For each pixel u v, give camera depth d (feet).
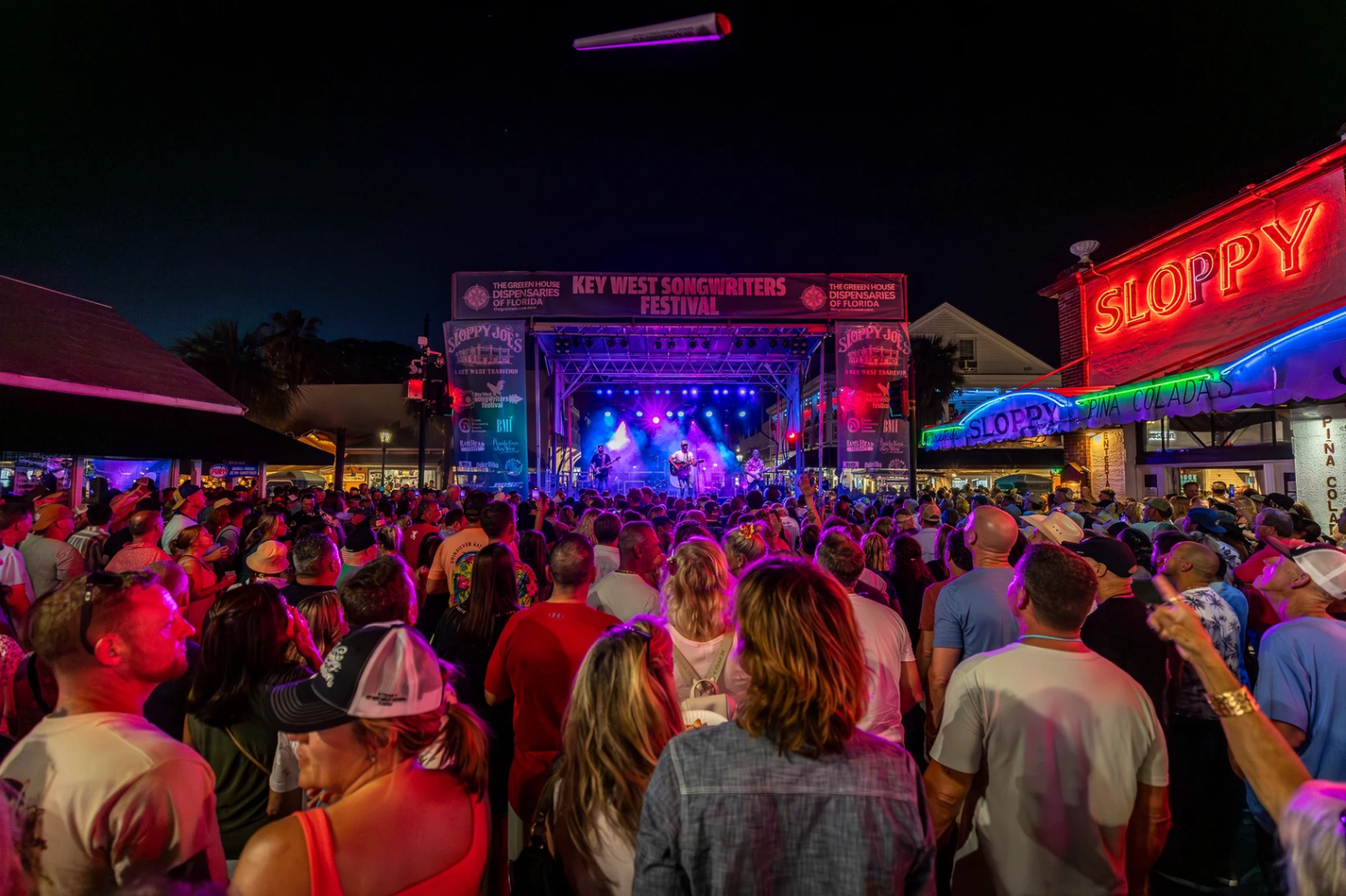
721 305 54.34
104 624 5.62
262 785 8.21
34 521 20.57
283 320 125.49
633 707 6.31
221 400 54.75
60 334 47.65
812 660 5.03
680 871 5.01
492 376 53.57
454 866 5.25
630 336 60.95
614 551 19.83
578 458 88.53
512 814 11.46
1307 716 9.02
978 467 86.94
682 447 87.15
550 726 10.12
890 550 20.36
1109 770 6.93
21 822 4.80
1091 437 48.37
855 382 54.75
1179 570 13.75
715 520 29.27
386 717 4.92
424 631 19.17
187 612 15.66
